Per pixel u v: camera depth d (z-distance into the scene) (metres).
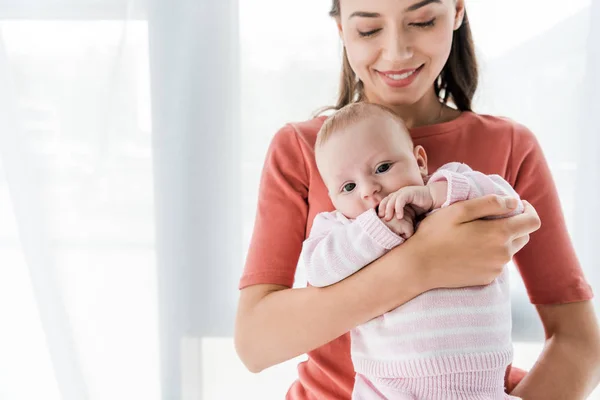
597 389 1.22
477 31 1.20
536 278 0.90
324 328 0.77
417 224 0.78
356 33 0.85
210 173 1.26
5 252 1.29
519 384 0.85
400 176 0.80
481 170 0.91
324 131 0.86
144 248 1.26
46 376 1.31
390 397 0.75
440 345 0.72
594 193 1.21
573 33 1.19
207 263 1.27
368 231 0.75
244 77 1.24
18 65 1.23
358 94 1.04
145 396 1.29
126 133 1.24
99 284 1.27
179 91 1.24
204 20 1.23
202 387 1.30
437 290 0.74
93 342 1.28
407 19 0.82
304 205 0.92
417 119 0.97
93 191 1.25
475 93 1.14
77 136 1.24
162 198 1.25
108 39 1.22
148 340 1.28
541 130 1.21
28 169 1.24
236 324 0.86
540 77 1.20
